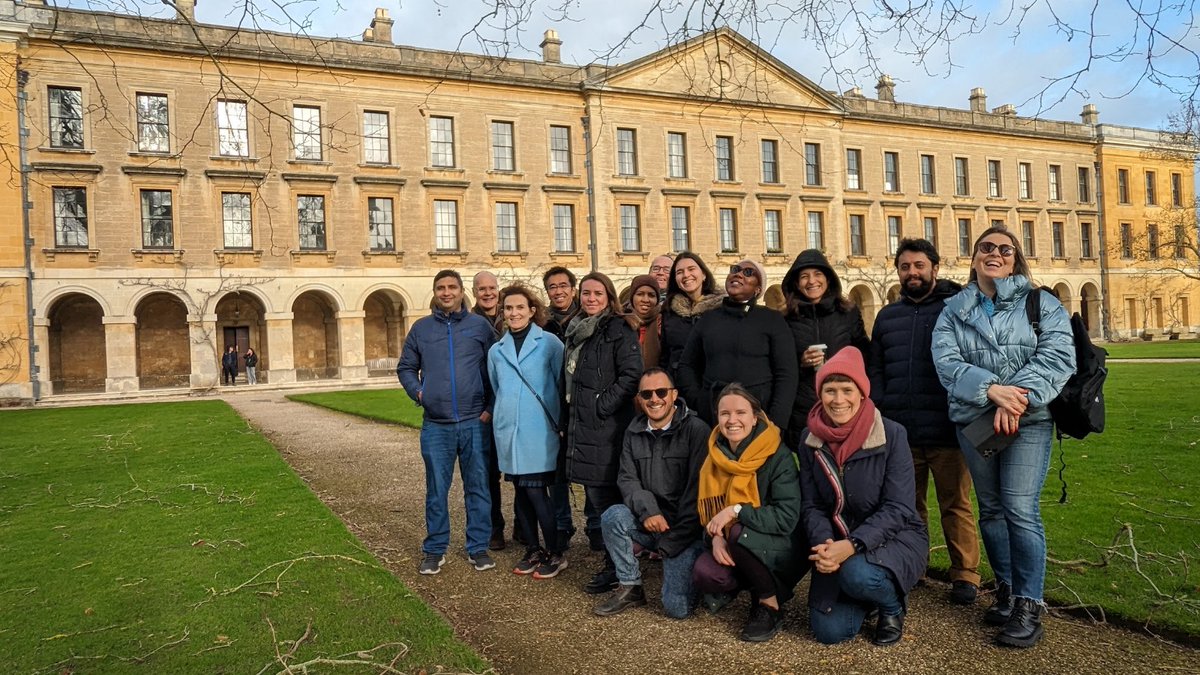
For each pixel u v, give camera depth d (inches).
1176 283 2105.1
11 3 1047.6
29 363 1064.8
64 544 268.5
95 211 1107.9
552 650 183.2
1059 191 1969.7
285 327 1219.9
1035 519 176.9
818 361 218.4
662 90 1476.4
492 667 172.6
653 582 233.8
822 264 227.8
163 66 1136.2
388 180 1277.1
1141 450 382.6
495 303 305.3
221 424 669.3
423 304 1310.3
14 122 1051.9
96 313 1245.7
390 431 607.5
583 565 253.0
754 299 219.5
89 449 522.3
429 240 1315.2
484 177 1357.0
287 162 1217.4
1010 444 177.8
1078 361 175.6
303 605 205.5
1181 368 934.4
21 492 366.6
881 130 1731.1
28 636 186.5
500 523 276.2
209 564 241.9
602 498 224.2
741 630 191.8
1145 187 2087.8
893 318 216.4
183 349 1307.8
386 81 1286.9
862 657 172.7
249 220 1204.5
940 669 165.0
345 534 277.3
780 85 1603.1
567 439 233.0
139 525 294.4
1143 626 179.8
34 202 1080.2
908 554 175.9
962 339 185.9
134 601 209.9
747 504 187.2
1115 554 218.7
